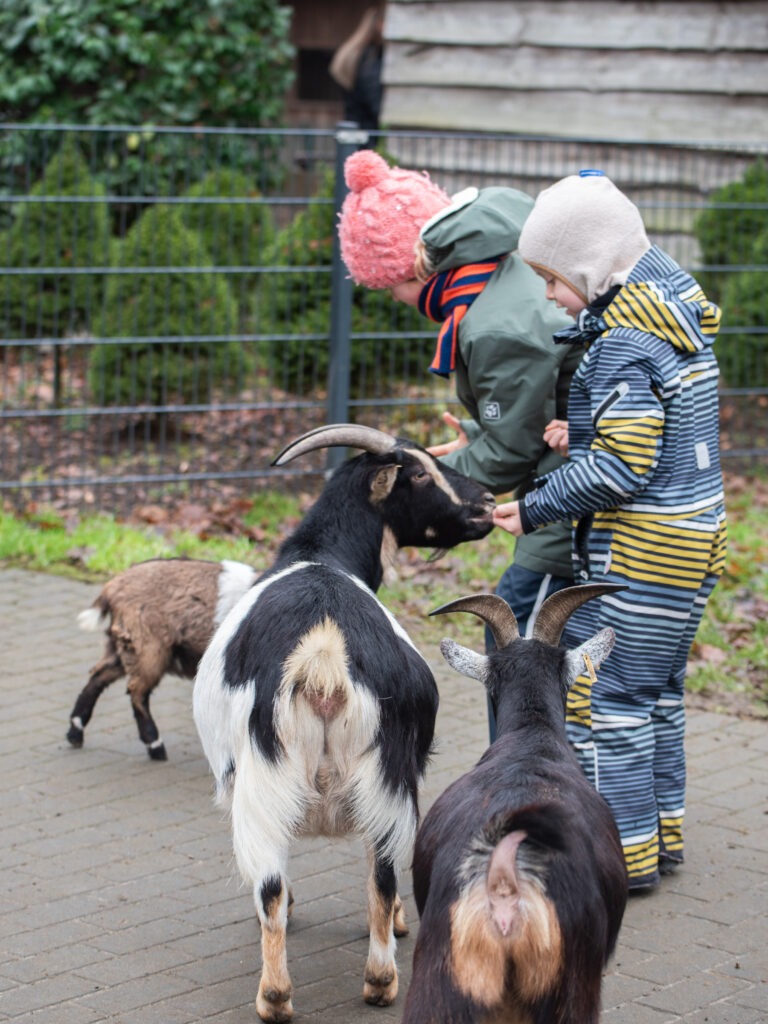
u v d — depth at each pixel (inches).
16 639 278.4
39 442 398.6
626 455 168.1
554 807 123.0
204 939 170.4
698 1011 154.3
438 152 511.5
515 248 187.3
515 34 489.4
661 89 463.8
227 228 434.6
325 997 157.9
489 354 183.0
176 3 580.4
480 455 189.0
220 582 220.7
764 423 426.0
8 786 214.7
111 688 258.8
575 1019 118.8
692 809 211.3
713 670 266.8
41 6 569.6
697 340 172.2
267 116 611.5
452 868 122.0
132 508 354.9
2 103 592.7
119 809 207.9
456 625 288.8
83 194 422.0
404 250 195.6
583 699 179.9
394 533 178.5
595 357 172.6
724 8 449.1
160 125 584.7
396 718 151.3
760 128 447.8
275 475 354.0
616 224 172.9
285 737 146.3
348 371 343.9
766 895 183.9
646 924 175.3
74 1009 153.5
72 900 179.5
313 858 195.6
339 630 150.2
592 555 179.2
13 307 427.5
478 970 116.6
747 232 427.2
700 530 175.9
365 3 703.1
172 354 396.2
